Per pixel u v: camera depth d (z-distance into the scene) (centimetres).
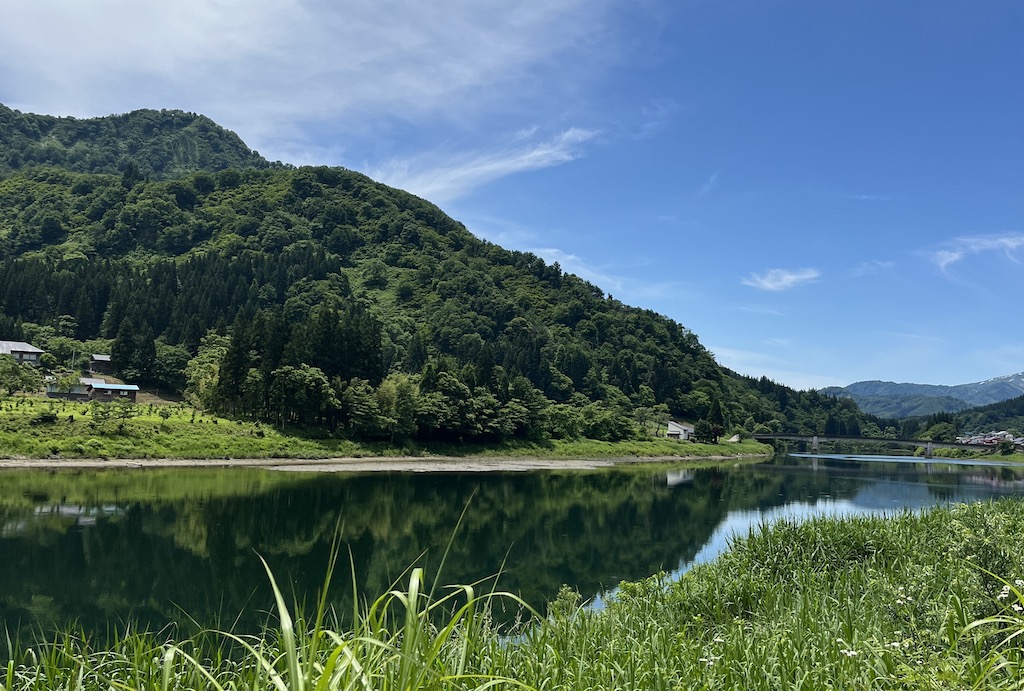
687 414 15888
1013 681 521
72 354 10438
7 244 18025
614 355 16912
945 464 12325
